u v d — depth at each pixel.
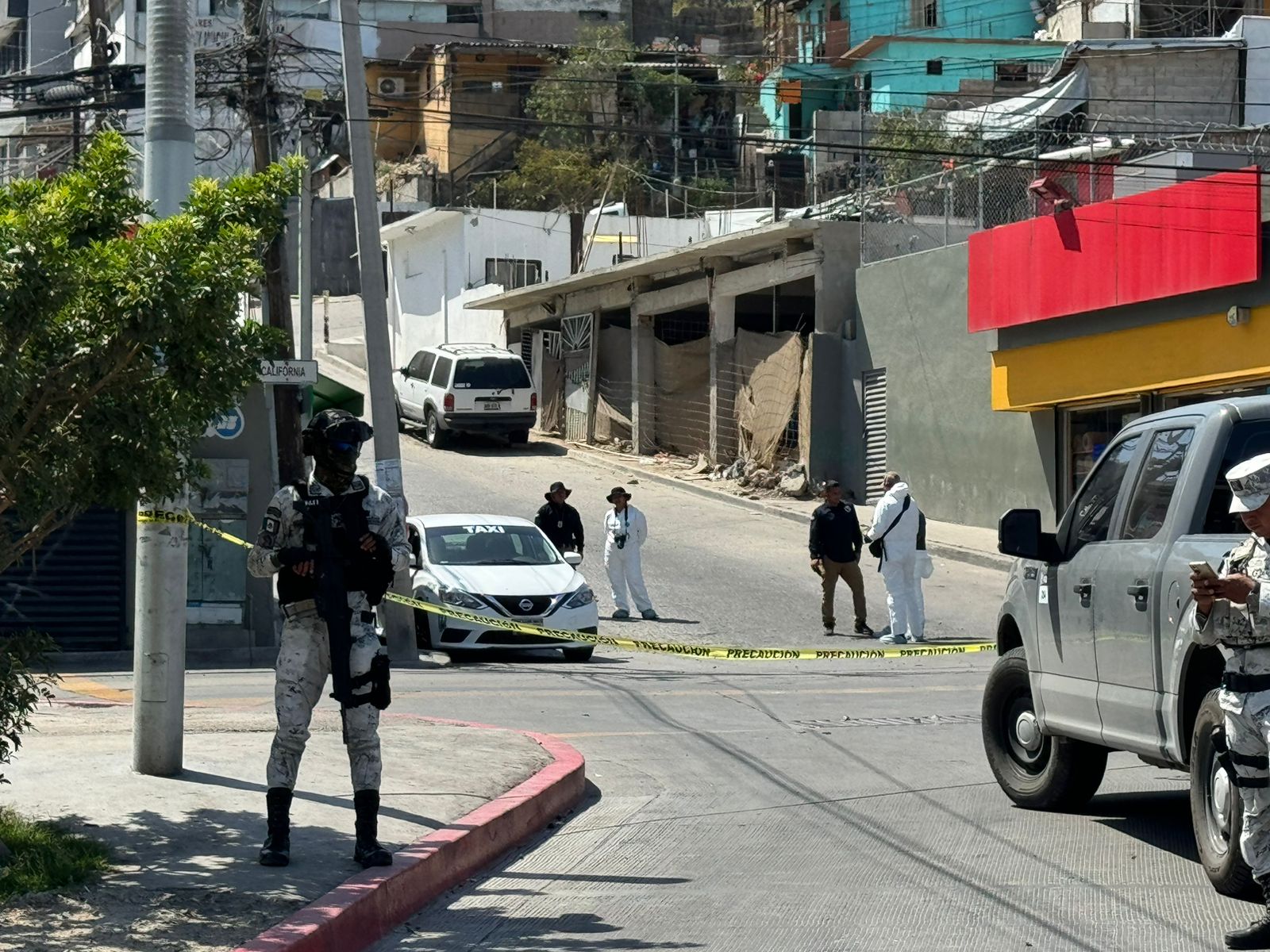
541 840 22.92
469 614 36.19
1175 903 18.47
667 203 142.62
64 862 17.53
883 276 86.38
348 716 18.39
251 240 17.88
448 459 100.56
